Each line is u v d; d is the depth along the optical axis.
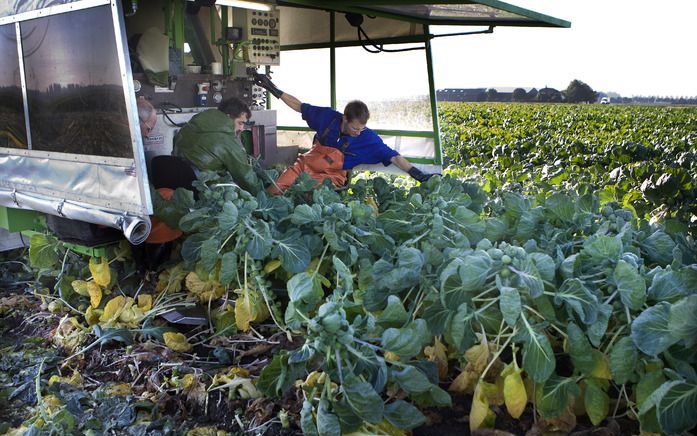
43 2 4.25
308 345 2.98
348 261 3.96
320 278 3.94
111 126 3.95
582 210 4.38
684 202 7.48
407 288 3.48
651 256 3.89
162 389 3.59
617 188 7.80
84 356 4.07
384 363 2.86
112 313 4.30
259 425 3.21
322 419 2.70
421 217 4.20
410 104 7.57
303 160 6.40
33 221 5.26
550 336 3.32
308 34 8.28
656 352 2.70
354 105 6.36
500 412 3.14
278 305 4.13
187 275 4.52
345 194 5.35
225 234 4.01
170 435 3.21
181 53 6.36
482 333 3.12
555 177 9.34
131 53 5.81
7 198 4.99
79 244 4.62
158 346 4.07
